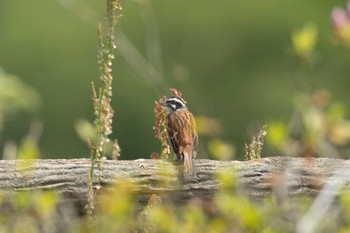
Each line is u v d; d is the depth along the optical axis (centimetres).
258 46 3825
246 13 3844
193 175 1344
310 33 1298
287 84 3750
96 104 1264
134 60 2000
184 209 1255
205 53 3762
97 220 1191
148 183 1332
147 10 1875
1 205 1227
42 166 1324
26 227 1184
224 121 3616
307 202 1261
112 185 1324
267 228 1154
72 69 3647
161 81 1791
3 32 3694
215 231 1148
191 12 3762
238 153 3133
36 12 3722
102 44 1255
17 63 3672
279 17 3853
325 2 3850
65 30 3662
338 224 1224
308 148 1163
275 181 1209
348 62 3441
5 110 1508
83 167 1330
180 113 1468
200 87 3744
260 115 3694
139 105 3606
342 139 1168
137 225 1177
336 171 1344
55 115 3578
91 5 3123
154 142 3619
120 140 3612
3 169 1316
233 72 3788
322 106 1185
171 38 3722
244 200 1138
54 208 1213
